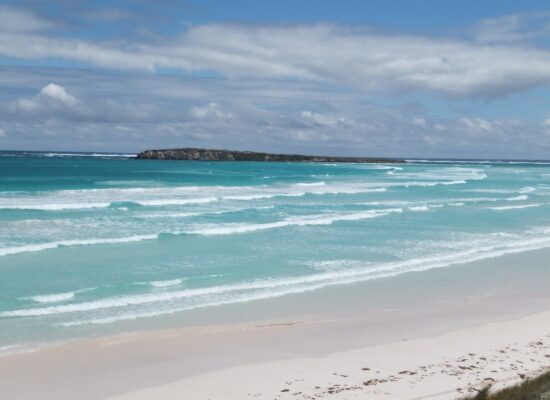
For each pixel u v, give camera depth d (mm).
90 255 20953
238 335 12883
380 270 20016
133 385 9953
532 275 19984
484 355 11477
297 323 13906
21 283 16891
